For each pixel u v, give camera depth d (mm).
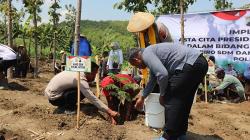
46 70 22344
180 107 4965
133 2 14625
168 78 4961
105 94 6328
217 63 10914
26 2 14680
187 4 14844
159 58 4945
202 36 11109
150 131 5855
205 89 9312
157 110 5801
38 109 6867
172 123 4992
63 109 6730
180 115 4988
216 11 10797
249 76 10352
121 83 6344
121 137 5641
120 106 6441
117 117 6207
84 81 6129
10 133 5871
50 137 5609
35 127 5988
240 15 10430
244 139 6180
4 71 9414
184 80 4891
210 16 10930
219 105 8812
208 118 7203
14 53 8984
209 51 11039
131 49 5211
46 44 30406
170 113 4996
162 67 4742
